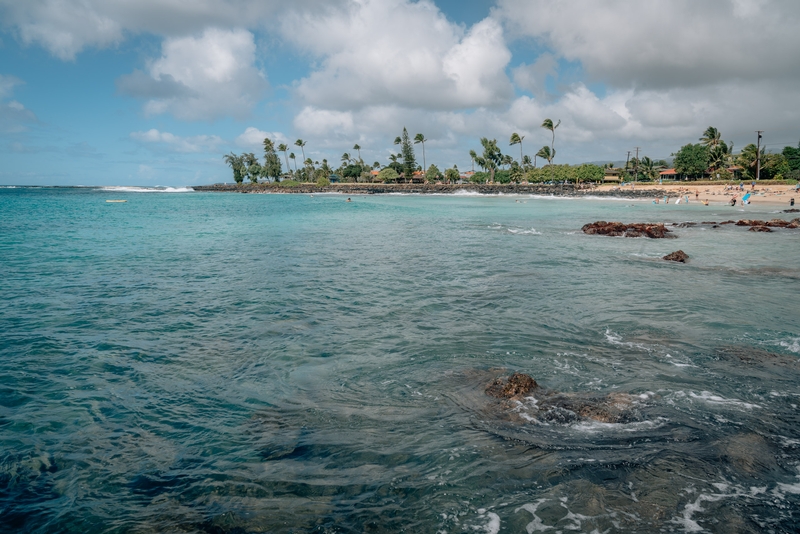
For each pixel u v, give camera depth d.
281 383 8.41
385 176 153.88
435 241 28.70
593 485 5.38
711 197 77.81
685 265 19.98
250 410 7.42
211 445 6.43
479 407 7.32
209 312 12.95
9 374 8.78
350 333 11.15
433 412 7.22
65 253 23.06
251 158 186.00
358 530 4.84
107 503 5.31
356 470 5.82
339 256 22.66
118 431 6.82
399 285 16.22
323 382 8.41
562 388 8.00
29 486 5.59
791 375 8.45
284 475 5.76
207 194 149.62
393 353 9.82
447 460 5.95
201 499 5.36
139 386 8.33
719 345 10.07
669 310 12.82
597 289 15.42
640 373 8.59
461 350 9.92
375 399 7.71
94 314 12.70
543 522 4.84
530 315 12.48
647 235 30.33
